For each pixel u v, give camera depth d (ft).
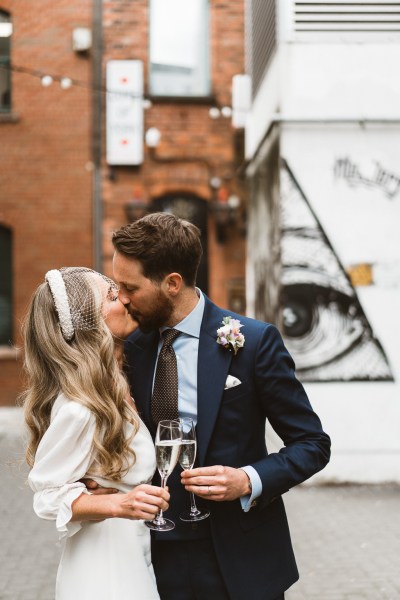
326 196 20.03
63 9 34.27
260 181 25.55
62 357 5.81
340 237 20.06
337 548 15.20
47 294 6.07
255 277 27.43
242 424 6.23
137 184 34.58
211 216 34.83
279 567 6.29
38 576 13.92
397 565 14.17
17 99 34.42
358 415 20.04
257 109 26.23
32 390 5.98
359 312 20.04
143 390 6.62
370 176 19.99
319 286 20.07
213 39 34.53
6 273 34.99
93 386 5.72
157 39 34.76
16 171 34.42
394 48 19.95
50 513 5.56
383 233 20.03
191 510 6.17
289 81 19.99
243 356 6.26
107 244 34.45
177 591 6.30
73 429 5.58
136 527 6.07
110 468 5.69
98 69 34.35
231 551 6.16
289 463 5.98
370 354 20.02
